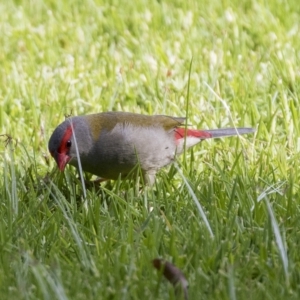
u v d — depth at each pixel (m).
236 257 7.59
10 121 12.47
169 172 10.18
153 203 8.96
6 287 7.07
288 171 10.31
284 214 8.76
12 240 8.22
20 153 11.23
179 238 8.16
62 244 8.14
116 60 14.81
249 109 12.40
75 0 18.19
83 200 9.22
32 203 9.06
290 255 7.66
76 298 6.82
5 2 18.48
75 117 10.30
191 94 12.98
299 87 13.12
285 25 16.20
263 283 7.23
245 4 17.23
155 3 17.45
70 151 10.09
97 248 7.89
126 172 10.41
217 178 9.70
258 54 14.80
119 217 8.84
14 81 13.85
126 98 13.21
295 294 6.93
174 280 7.02
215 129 11.20
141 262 7.52
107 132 10.16
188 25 16.30
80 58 15.06
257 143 11.29
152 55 14.86
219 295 6.88
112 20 16.69
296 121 11.75
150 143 10.34
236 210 8.74
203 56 14.67
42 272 7.11
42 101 13.03
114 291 7.00
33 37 16.12
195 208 8.88
